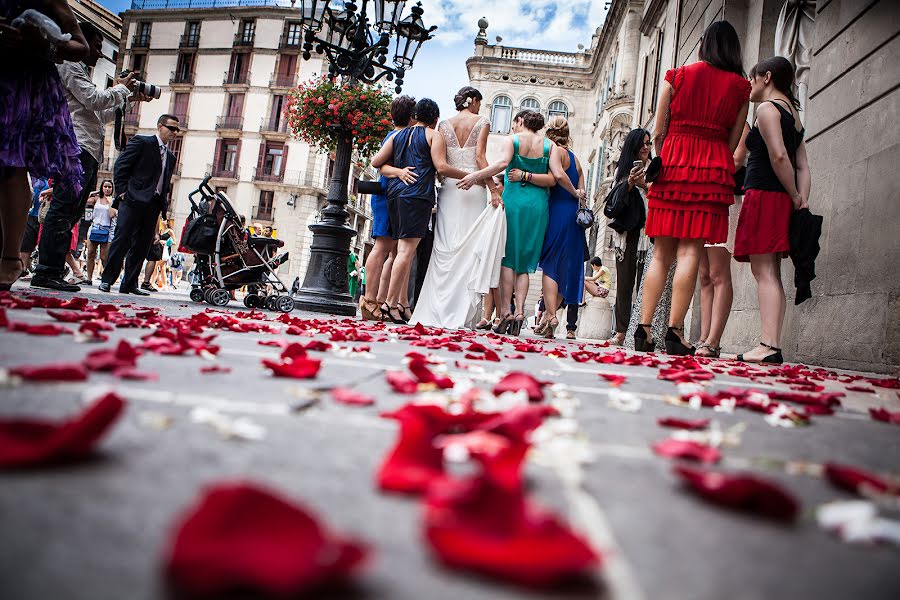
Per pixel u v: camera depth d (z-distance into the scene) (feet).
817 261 17.98
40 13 11.18
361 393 5.14
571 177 20.20
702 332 17.90
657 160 14.57
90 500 2.33
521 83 100.99
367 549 1.72
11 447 2.53
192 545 1.56
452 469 3.11
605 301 40.65
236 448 3.18
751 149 14.10
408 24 24.22
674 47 38.22
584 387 7.04
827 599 2.02
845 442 4.93
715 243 15.06
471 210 19.38
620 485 3.12
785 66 14.20
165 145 20.56
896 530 2.49
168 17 126.72
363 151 26.73
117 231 19.90
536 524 1.92
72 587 1.73
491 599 1.83
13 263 12.32
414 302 22.98
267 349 7.92
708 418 5.55
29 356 5.36
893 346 14.02
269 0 121.49
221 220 22.98
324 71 120.16
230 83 122.83
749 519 2.74
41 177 12.09
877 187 15.42
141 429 3.35
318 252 25.66
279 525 1.70
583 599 1.87
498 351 11.40
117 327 8.61
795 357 18.71
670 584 2.03
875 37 16.30
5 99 11.06
